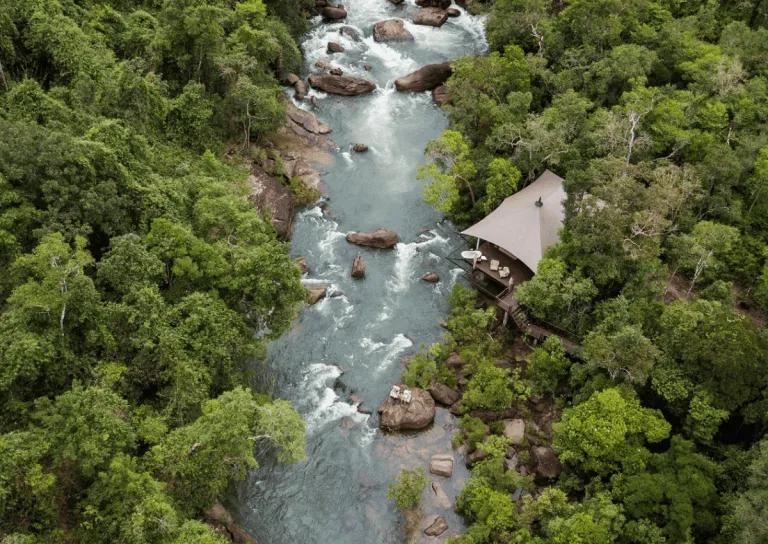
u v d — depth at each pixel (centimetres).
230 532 3962
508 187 5934
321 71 8388
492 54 7462
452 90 6881
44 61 5709
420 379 4966
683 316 4450
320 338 5375
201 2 6762
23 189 4275
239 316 4528
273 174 6812
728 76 6719
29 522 3238
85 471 3362
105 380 3750
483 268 5606
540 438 4594
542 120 6159
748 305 5319
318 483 4384
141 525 3284
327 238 6300
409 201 6731
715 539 3516
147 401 4162
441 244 6259
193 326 4212
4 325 3644
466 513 4166
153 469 3694
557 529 3703
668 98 6694
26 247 4188
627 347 4203
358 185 6894
